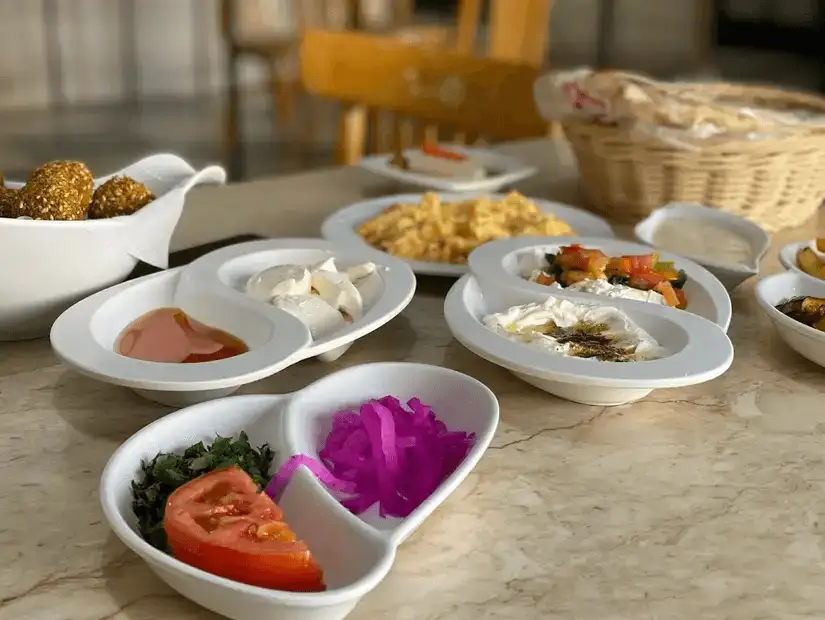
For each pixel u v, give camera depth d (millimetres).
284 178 1701
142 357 826
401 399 775
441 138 2615
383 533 573
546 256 1082
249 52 4586
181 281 934
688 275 1049
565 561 638
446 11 6098
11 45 5383
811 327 921
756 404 888
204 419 687
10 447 757
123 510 602
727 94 1652
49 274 885
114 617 565
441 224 1199
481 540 659
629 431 828
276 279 945
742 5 5602
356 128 2568
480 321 960
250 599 510
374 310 907
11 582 593
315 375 911
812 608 597
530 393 893
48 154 4500
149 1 5828
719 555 650
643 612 587
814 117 1476
